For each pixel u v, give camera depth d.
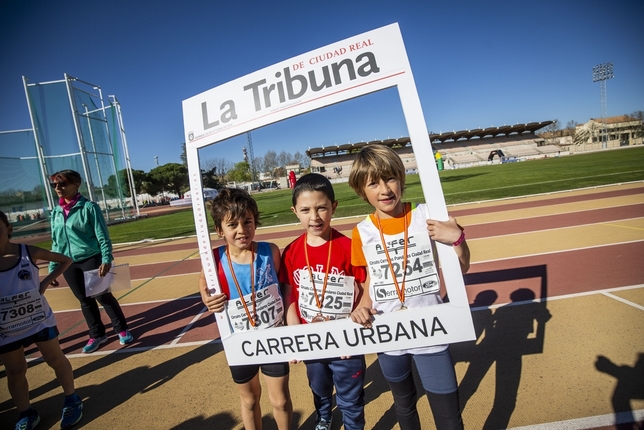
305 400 2.44
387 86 1.47
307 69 1.54
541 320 3.15
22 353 2.37
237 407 2.45
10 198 16.30
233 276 1.74
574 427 1.90
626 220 6.82
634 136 71.75
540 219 7.93
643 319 2.95
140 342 3.75
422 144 1.45
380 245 1.60
